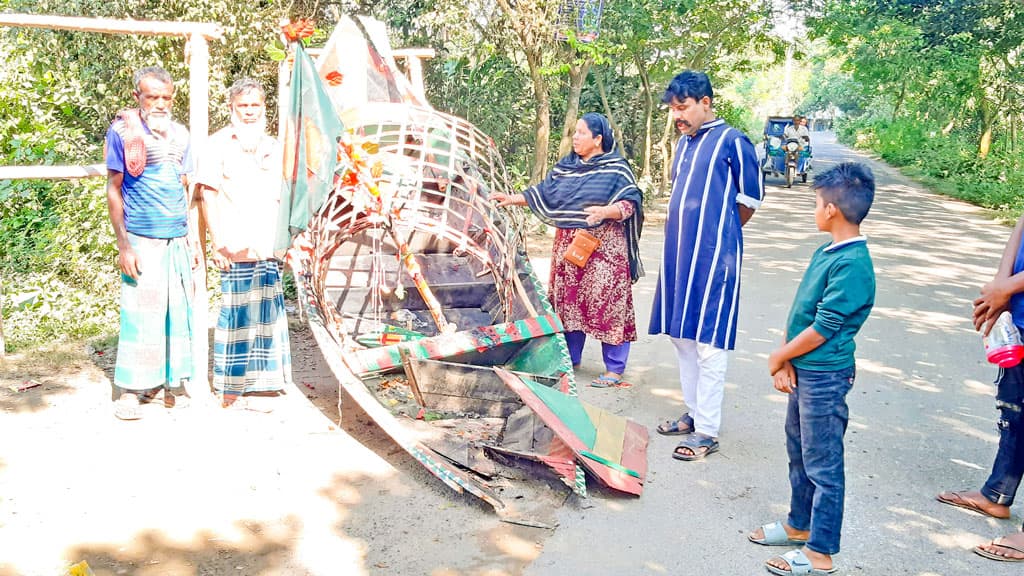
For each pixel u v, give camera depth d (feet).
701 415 15.48
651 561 11.92
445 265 21.65
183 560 11.59
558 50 40.29
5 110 28.50
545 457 13.97
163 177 15.79
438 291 20.76
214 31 17.13
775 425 16.98
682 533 12.70
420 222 19.12
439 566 11.63
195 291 17.40
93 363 19.19
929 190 68.69
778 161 68.18
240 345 16.90
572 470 13.75
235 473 14.17
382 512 13.05
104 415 16.37
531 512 13.16
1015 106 77.92
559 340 17.02
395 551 11.96
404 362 15.44
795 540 12.38
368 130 21.09
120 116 15.52
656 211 49.70
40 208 28.50
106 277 24.13
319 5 37.27
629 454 14.82
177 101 32.94
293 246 18.22
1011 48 71.87
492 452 14.53
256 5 32.12
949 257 36.01
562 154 42.52
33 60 30.71
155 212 15.83
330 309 18.22
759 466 15.06
